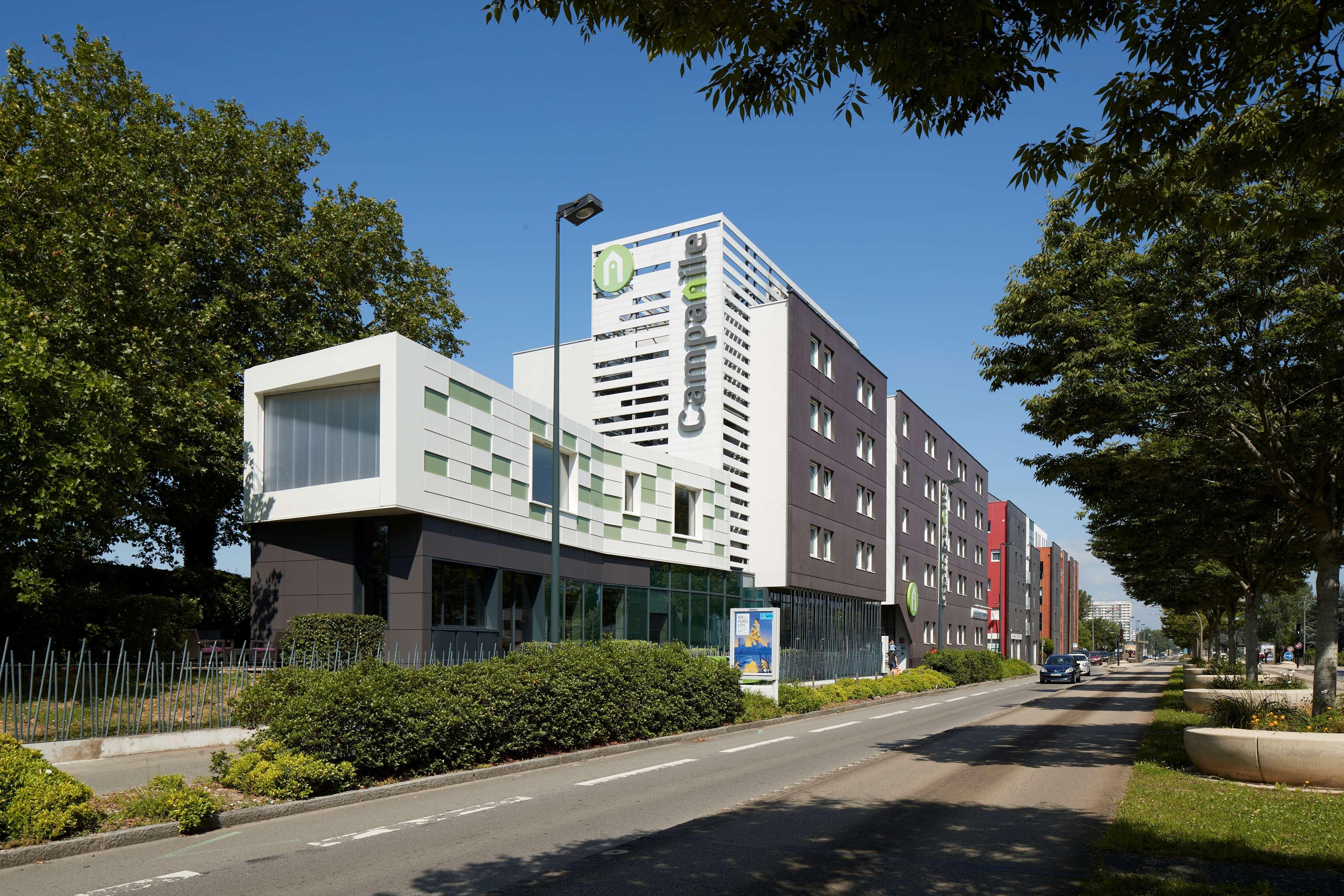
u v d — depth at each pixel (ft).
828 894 21.95
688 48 19.79
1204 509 63.41
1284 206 23.15
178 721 47.11
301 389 74.59
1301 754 35.32
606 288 148.97
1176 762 43.57
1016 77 20.06
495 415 80.28
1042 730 65.57
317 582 73.10
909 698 115.55
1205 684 86.33
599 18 19.72
